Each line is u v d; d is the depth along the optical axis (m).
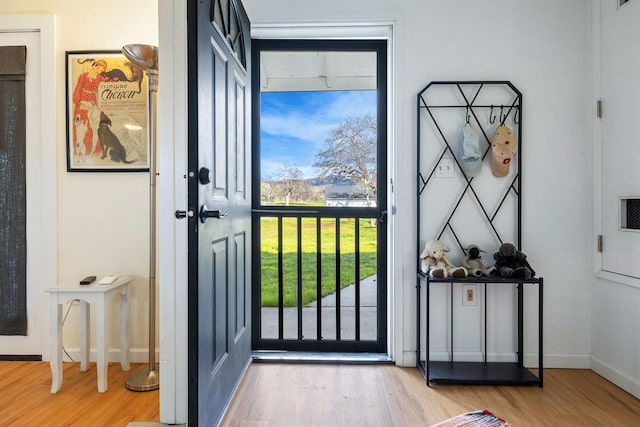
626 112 1.96
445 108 2.25
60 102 2.30
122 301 2.16
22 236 2.32
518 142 2.20
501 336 2.26
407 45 2.26
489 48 2.24
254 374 2.15
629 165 1.94
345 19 2.26
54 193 2.30
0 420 1.66
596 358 2.17
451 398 1.87
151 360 2.05
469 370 2.12
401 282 2.26
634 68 1.91
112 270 2.31
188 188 1.41
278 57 2.51
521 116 2.21
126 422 1.64
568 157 2.23
